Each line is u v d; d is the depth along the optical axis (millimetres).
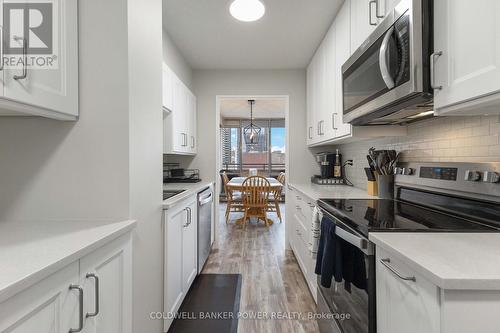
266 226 4566
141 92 1394
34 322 689
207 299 2221
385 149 2186
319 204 1817
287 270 2793
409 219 1240
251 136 7008
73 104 1201
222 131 8406
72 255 809
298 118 3564
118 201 1253
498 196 1108
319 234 1785
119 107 1245
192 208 2363
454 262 726
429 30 1082
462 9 913
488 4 811
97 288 928
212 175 3607
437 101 1039
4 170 1249
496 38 785
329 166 3170
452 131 1441
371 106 1471
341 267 1319
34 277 667
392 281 898
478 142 1271
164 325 1703
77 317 851
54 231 1060
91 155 1248
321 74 2789
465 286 632
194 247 2436
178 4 2174
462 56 914
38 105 993
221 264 2961
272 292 2328
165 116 2545
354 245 1151
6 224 1174
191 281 2328
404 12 1142
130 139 1263
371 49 1476
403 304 831
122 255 1167
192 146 3340
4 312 609
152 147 1536
